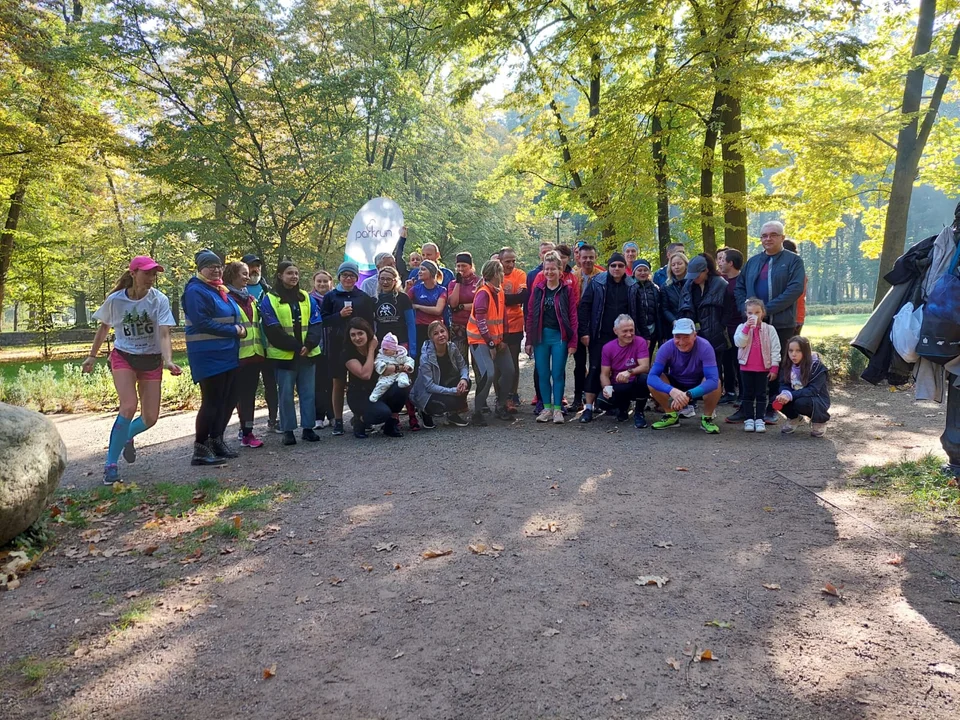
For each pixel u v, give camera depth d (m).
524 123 15.28
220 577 3.41
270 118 18.22
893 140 14.65
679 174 12.41
